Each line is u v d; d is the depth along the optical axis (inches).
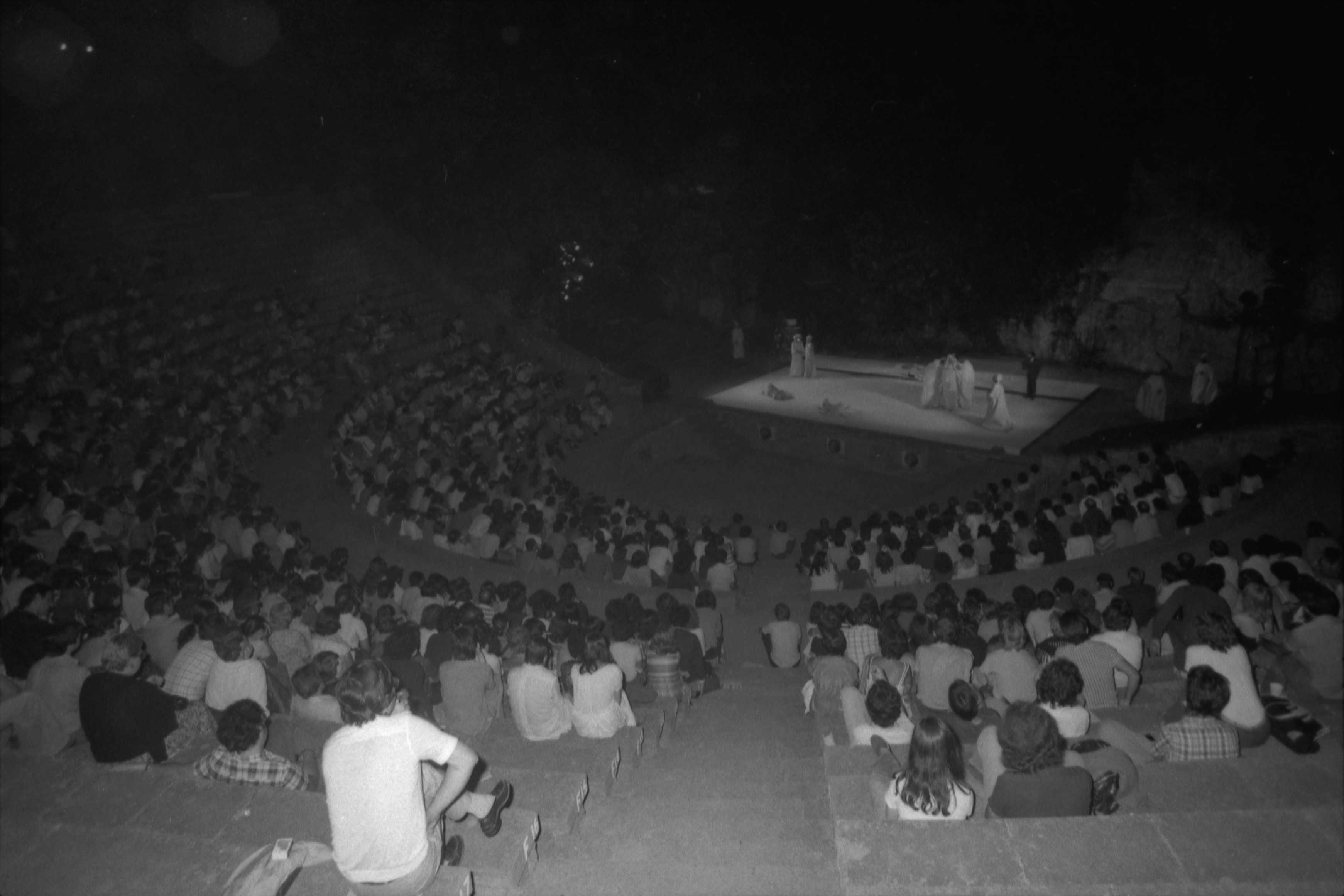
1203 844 216.8
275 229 1380.4
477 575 662.5
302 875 212.2
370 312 1250.0
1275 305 1077.8
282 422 970.7
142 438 832.3
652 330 1577.3
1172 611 382.3
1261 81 1156.5
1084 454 984.3
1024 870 210.8
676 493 1067.9
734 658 597.3
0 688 314.5
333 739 189.2
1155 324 1237.7
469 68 1515.7
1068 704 261.7
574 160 1555.1
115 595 425.4
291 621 384.8
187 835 235.1
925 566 676.7
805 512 1004.6
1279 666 334.6
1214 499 775.1
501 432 1043.3
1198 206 1195.3
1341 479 713.6
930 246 1396.4
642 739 356.2
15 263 1073.5
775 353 1466.5
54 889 221.1
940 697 312.7
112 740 276.1
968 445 1029.8
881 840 219.9
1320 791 248.4
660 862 256.4
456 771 192.4
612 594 629.9
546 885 240.7
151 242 1233.4
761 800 295.3
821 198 1485.0
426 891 198.2
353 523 772.0
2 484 678.5
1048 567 629.9
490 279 1520.7
